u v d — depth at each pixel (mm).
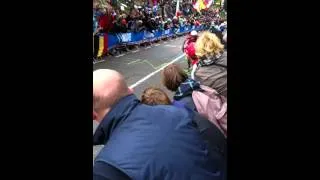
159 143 1526
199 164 1552
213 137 1731
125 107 1625
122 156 1481
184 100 2623
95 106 1648
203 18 22469
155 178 1465
